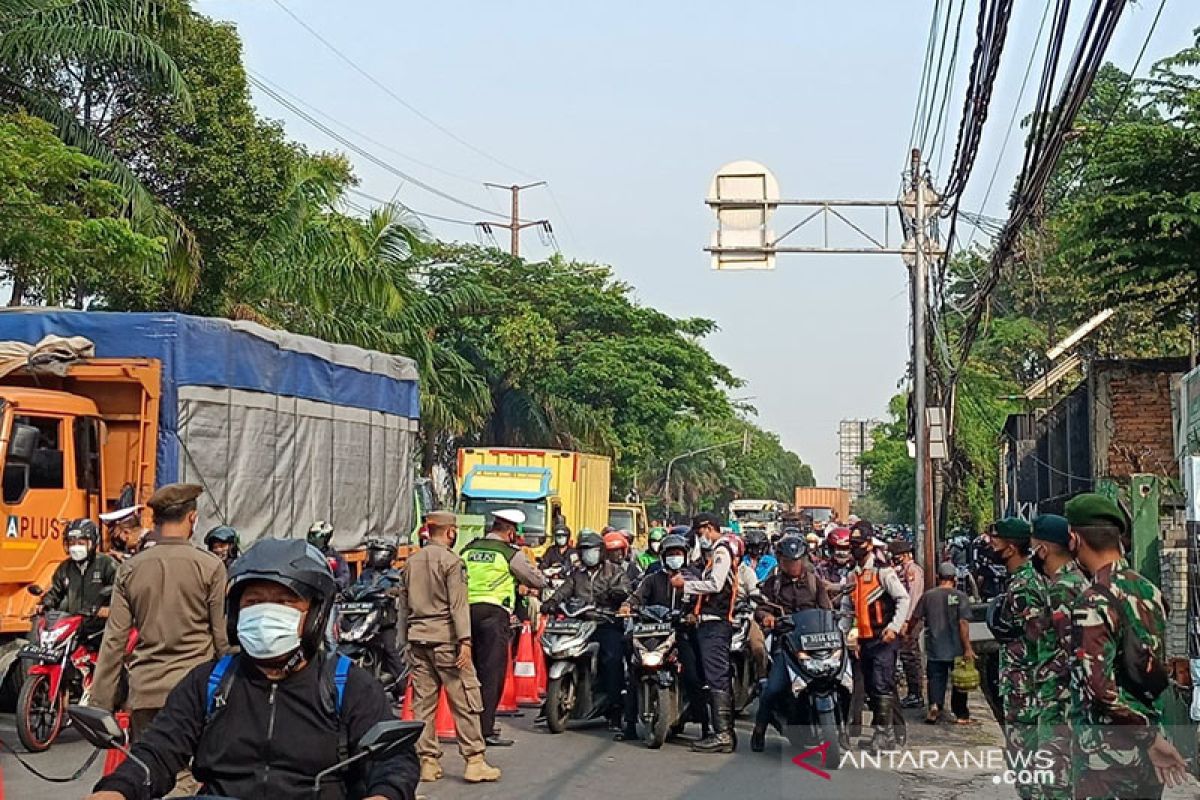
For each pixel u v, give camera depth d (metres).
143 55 19.67
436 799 9.29
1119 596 5.21
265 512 14.87
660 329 49.78
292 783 3.82
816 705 9.32
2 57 19.12
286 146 25.05
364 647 12.59
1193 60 22.67
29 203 15.98
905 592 10.61
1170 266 19.09
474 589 11.30
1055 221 23.62
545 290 47.66
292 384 15.68
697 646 11.25
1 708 12.53
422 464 39.06
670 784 9.81
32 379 12.88
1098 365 22.42
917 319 18.67
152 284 21.86
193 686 3.91
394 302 28.22
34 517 11.96
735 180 16.67
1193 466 9.56
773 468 143.75
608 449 46.84
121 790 3.69
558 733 12.20
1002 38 9.87
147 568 7.30
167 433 13.23
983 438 37.59
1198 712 7.74
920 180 18.30
